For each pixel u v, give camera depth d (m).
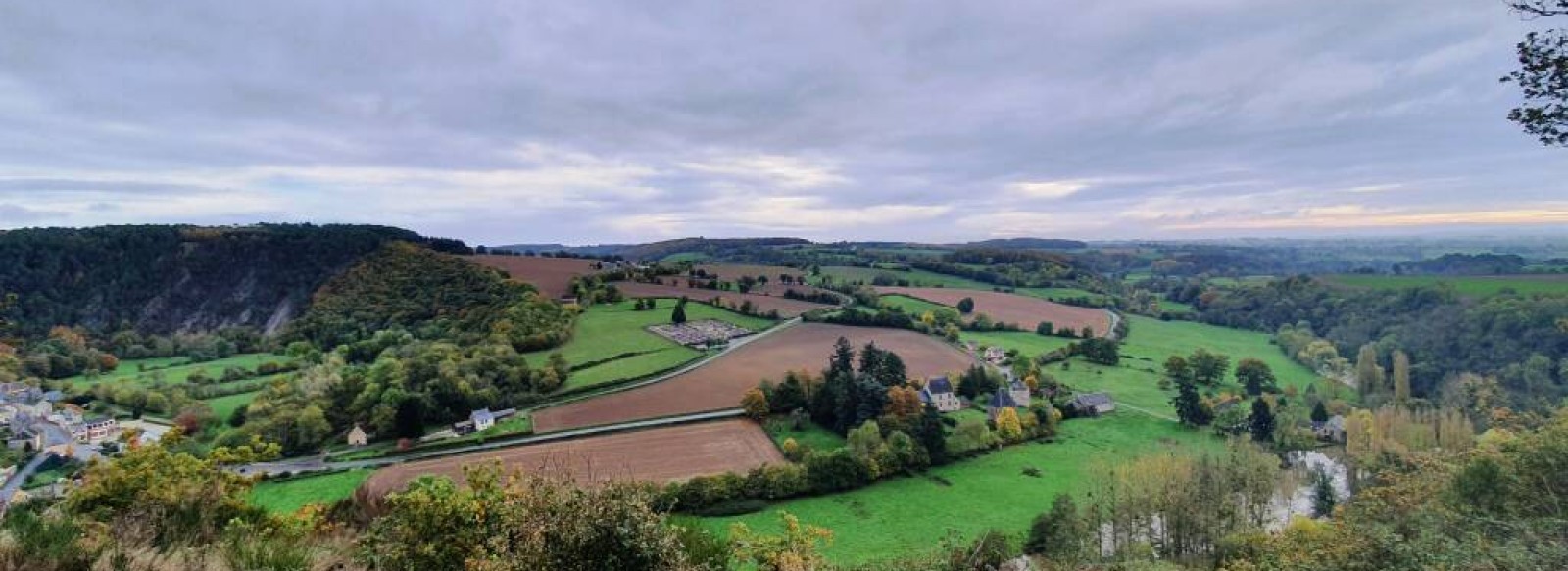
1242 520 34.09
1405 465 35.31
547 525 9.12
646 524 9.38
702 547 12.74
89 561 8.77
